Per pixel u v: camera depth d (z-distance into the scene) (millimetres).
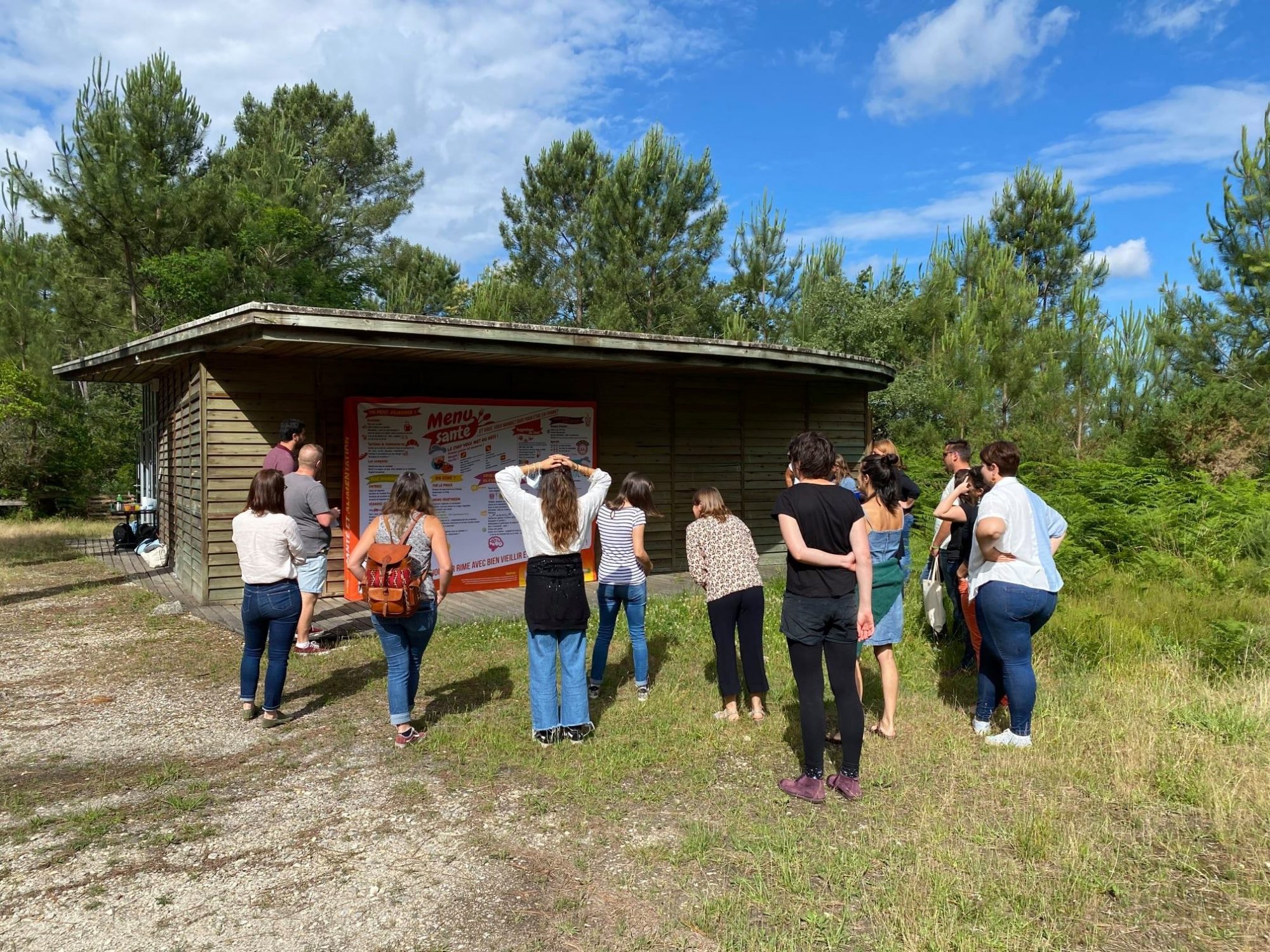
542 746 4734
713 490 5414
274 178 25484
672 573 11422
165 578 10945
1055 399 18438
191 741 4949
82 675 6340
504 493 4797
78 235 20734
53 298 21984
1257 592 8227
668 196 25422
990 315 19953
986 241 22250
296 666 6473
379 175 33594
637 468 11312
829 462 4191
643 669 5688
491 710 5418
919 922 2988
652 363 9391
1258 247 17453
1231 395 17094
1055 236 25203
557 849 3615
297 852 3590
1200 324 18391
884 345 23766
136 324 21750
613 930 2996
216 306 22109
